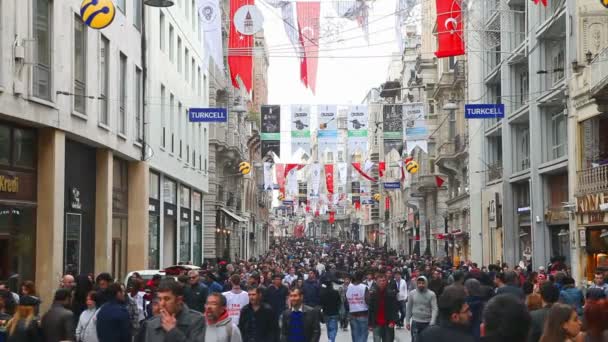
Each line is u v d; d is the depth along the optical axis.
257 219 91.88
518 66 40.06
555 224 33.97
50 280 21.95
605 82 23.94
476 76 45.94
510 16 39.75
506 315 5.63
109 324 10.71
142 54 32.19
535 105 35.41
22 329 10.79
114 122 27.94
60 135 22.69
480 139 47.00
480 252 47.00
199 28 48.16
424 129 38.88
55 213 22.23
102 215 27.33
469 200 48.62
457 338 6.73
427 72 63.00
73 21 23.64
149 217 34.22
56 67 22.23
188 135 43.81
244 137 69.88
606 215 27.00
